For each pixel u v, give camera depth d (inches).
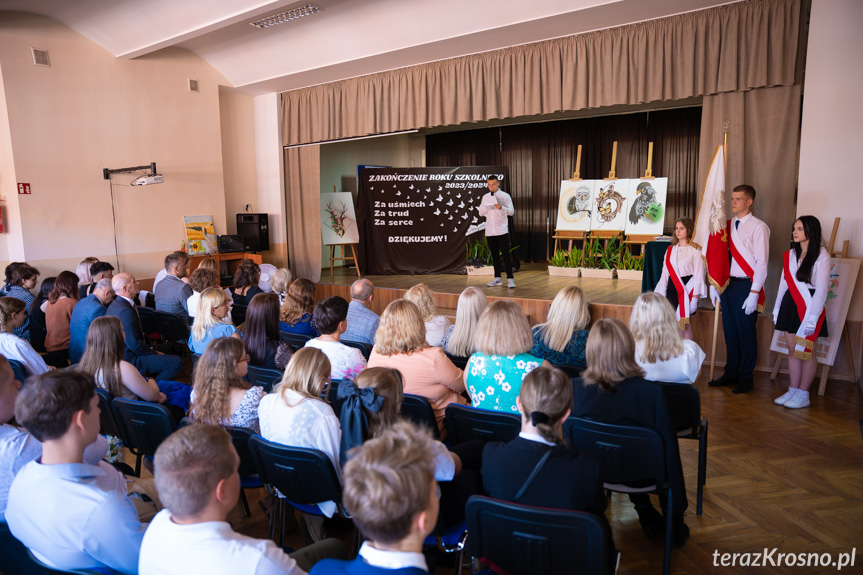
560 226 374.3
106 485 62.0
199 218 321.1
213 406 95.1
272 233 359.6
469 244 373.7
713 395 181.9
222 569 46.9
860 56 178.7
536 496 63.2
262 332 131.6
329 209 365.1
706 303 214.1
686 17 213.2
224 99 342.3
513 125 454.0
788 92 195.9
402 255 373.1
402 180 369.7
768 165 201.8
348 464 44.3
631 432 83.4
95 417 61.3
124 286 169.0
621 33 228.2
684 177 395.2
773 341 187.9
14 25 248.7
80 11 252.4
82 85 272.1
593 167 426.3
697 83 213.5
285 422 84.4
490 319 95.8
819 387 181.8
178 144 311.1
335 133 322.3
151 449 104.3
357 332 156.0
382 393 75.5
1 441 69.1
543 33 238.4
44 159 261.0
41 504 57.1
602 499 65.0
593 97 238.5
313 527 93.2
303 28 274.8
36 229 259.9
